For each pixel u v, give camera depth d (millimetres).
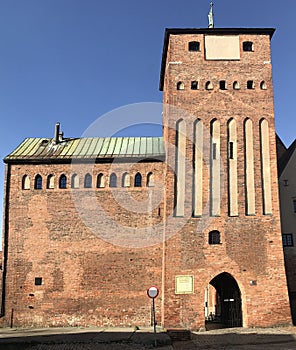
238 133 33062
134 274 33312
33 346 24016
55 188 35062
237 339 26234
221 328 30625
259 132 33125
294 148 40219
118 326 32375
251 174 32406
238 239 31078
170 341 24906
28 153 36406
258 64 34438
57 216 34531
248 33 35125
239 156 32625
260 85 34000
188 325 29531
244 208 31641
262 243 31031
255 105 33594
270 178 32375
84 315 32719
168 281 30328
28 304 32969
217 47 34875
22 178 35312
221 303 36500
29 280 33375
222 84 34156
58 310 32844
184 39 35031
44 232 34219
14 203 34781
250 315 29750
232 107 33531
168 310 29812
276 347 23750
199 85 34000
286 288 30234
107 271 33438
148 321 32500
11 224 34375
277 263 30688
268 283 30312
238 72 34250
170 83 34062
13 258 33750
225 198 31812
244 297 30047
